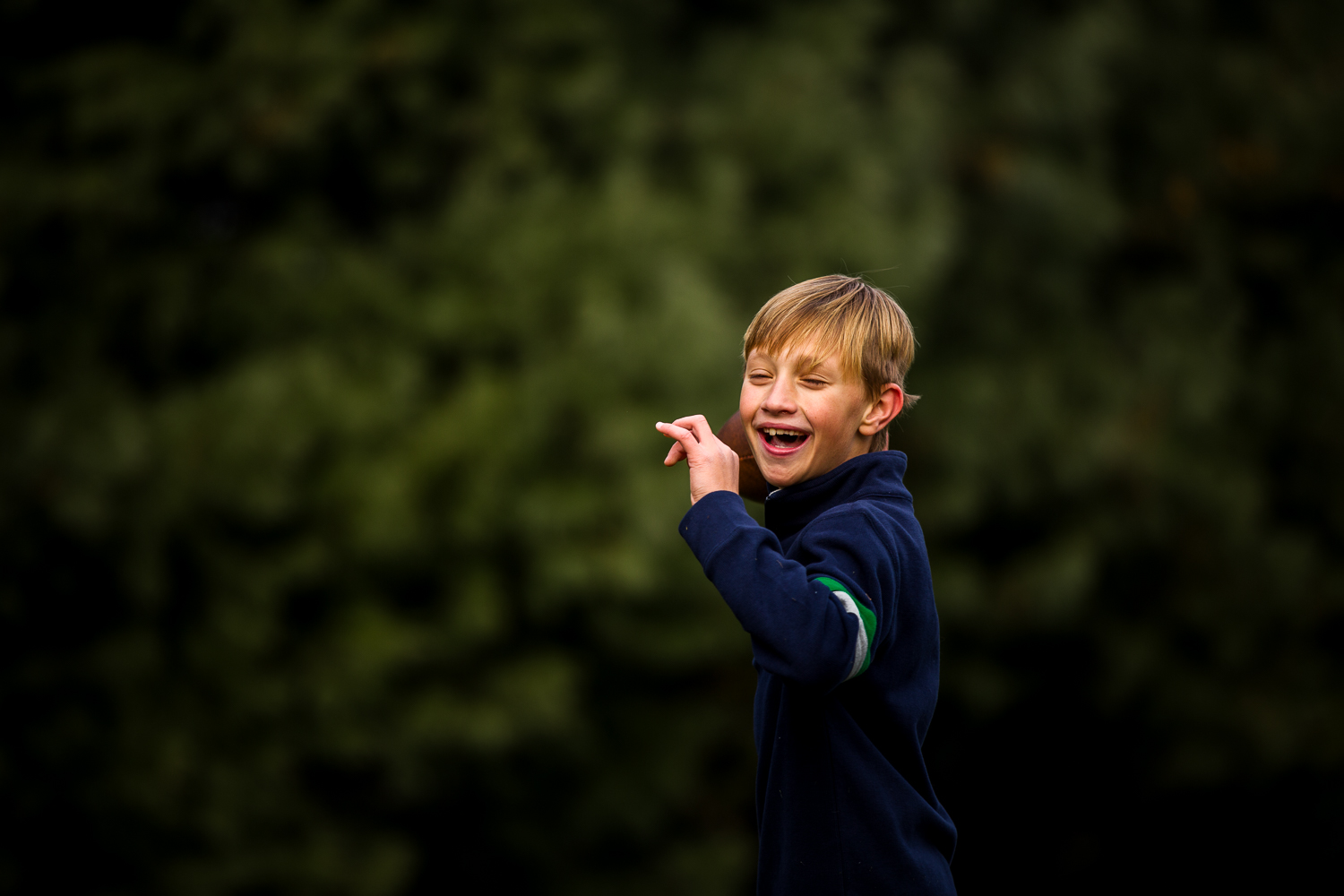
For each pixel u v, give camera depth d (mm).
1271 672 20438
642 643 15109
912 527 3461
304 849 14094
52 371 13805
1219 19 21453
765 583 3059
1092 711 21266
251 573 13625
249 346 14508
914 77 16453
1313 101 20594
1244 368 20891
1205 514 19609
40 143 14289
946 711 20797
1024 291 18500
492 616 13930
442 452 13641
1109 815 22578
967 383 17250
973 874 22578
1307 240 21766
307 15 14164
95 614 13859
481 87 14844
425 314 14242
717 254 14547
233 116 13766
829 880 3311
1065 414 17969
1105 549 19219
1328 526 22031
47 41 15164
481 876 16609
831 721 3383
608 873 16547
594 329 13406
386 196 15336
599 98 14547
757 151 15461
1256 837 23125
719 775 18281
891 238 15359
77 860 13625
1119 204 19109
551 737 15344
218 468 13133
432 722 13914
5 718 13453
